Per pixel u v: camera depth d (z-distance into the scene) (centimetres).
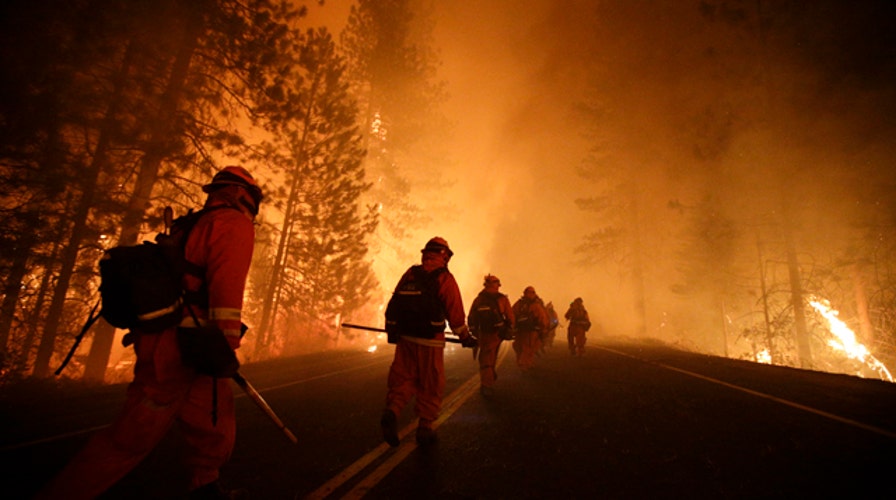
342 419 484
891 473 311
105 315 193
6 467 316
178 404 200
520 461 347
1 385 720
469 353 1430
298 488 287
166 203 1074
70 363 1086
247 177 241
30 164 820
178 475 303
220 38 1062
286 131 1299
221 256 204
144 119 932
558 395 633
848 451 363
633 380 772
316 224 1600
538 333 903
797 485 294
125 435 187
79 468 182
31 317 963
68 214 899
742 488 290
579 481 305
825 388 682
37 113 777
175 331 194
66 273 912
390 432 351
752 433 423
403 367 391
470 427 454
